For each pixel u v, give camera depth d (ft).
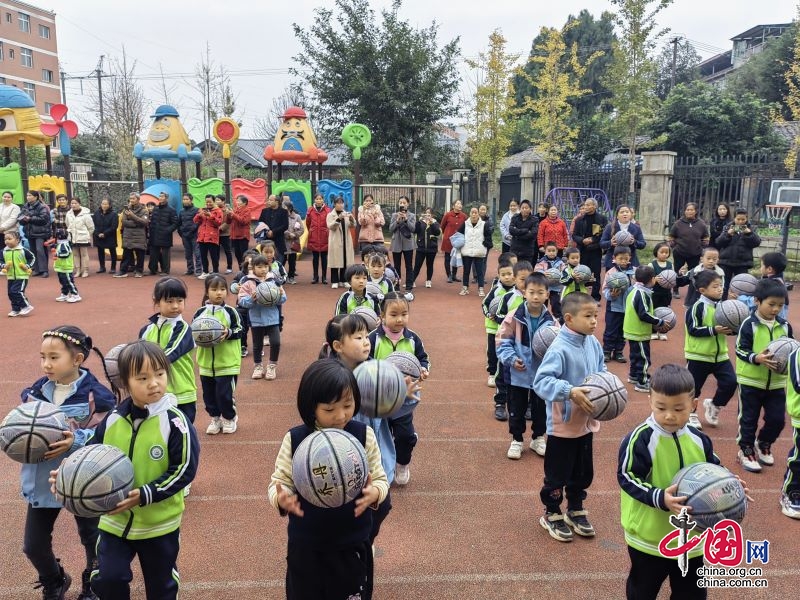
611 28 155.12
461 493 15.97
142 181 63.00
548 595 11.86
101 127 127.03
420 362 15.20
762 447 17.54
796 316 36.63
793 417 14.35
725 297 37.93
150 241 50.14
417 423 20.86
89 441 9.87
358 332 12.36
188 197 50.75
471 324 35.29
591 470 13.80
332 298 42.19
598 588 12.09
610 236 38.11
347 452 8.23
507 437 19.72
